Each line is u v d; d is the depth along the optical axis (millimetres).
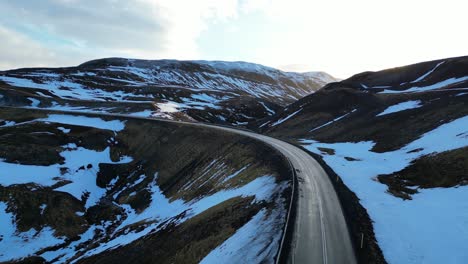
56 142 53969
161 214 36031
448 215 18938
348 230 18141
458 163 25312
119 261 24656
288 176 28750
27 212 36031
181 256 20703
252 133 58688
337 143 51656
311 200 22703
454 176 23969
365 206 22078
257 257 15586
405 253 15711
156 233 28344
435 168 26703
